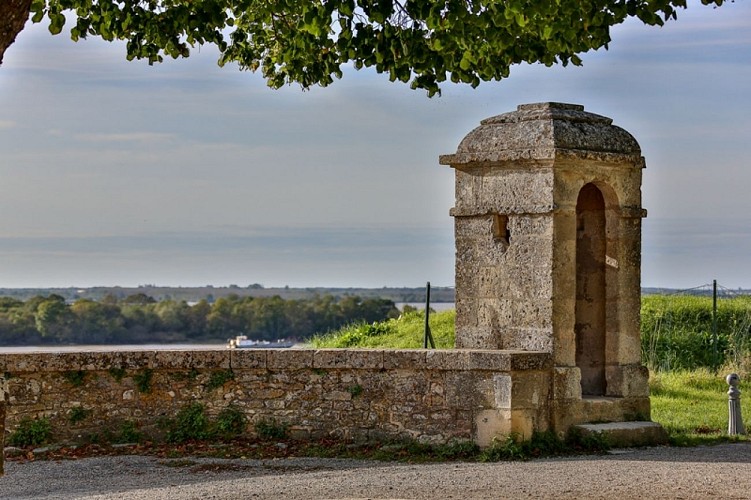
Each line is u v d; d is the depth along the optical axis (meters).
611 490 13.28
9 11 10.13
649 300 31.56
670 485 13.59
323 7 13.51
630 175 18.38
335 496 13.21
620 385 18.16
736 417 18.86
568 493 13.12
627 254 18.39
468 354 16.67
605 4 13.54
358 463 16.14
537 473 14.66
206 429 17.77
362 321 32.72
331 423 17.45
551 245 17.33
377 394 17.25
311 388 17.56
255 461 16.44
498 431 16.48
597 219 18.78
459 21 13.12
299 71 16.02
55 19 14.72
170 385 17.89
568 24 13.29
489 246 18.05
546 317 17.33
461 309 18.38
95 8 15.09
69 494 14.25
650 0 13.41
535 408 16.78
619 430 17.25
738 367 25.64
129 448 17.42
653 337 28.00
